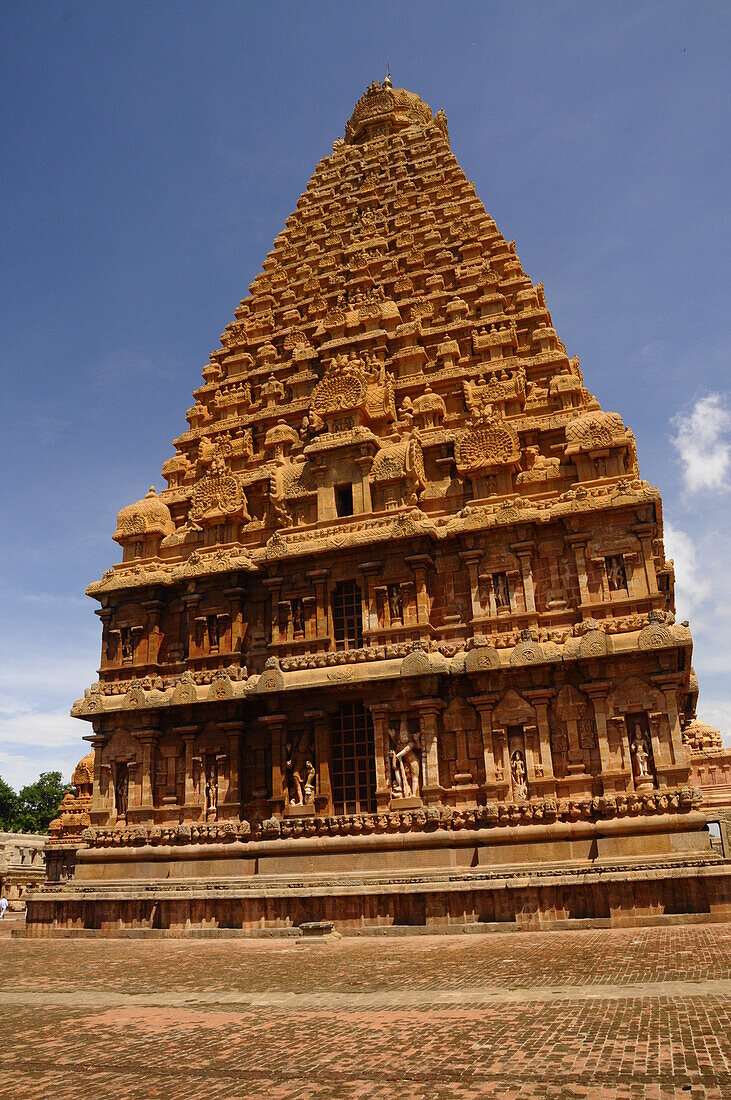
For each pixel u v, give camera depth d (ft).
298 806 129.39
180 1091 38.50
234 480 161.89
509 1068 39.04
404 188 200.03
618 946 78.07
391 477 146.00
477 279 174.29
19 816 411.75
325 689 130.00
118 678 155.33
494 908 103.19
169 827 138.21
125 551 167.43
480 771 123.54
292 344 184.34
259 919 113.70
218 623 150.71
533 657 120.67
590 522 129.70
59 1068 43.55
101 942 115.55
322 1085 38.47
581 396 150.92
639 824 110.73
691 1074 36.24
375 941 97.81
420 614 133.90
